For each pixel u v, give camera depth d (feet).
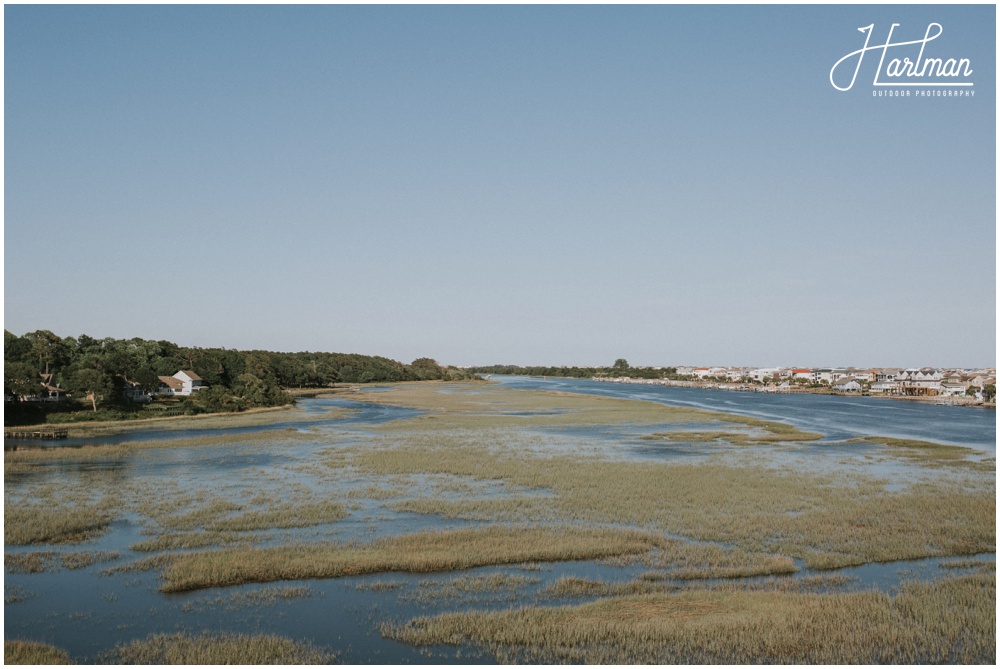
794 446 233.55
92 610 86.02
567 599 90.48
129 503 139.64
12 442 229.04
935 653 74.79
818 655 74.18
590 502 141.08
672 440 247.50
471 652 74.90
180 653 73.56
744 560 105.19
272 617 84.23
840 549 111.24
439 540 113.29
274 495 148.25
